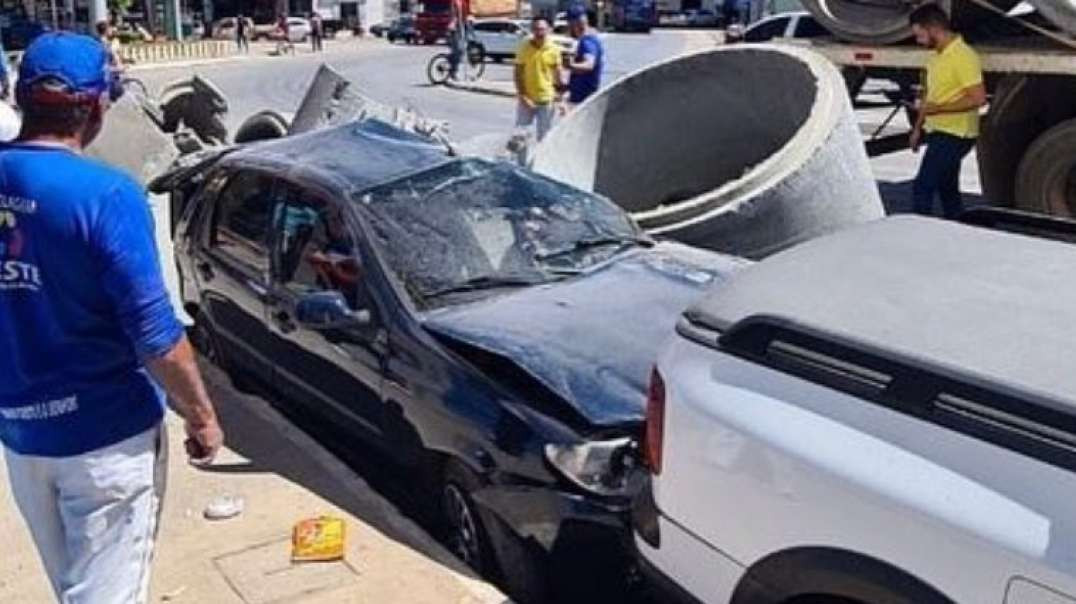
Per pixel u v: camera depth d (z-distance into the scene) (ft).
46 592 12.84
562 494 12.19
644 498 10.13
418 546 13.69
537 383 13.07
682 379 9.42
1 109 16.12
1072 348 7.91
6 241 8.41
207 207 20.90
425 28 165.37
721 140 29.94
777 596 8.49
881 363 8.05
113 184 8.40
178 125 45.11
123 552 9.28
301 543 13.43
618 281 15.74
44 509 9.36
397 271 15.49
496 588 13.17
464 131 61.67
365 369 15.40
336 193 16.94
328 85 37.27
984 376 7.55
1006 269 9.63
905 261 9.98
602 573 12.09
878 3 30.35
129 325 8.54
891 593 7.54
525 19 153.38
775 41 33.53
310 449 16.67
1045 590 6.69
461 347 14.05
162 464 9.59
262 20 207.51
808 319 8.80
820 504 8.01
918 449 7.59
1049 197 28.60
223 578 12.82
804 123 24.72
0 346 8.74
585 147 29.55
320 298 15.67
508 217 16.83
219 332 20.24
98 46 8.82
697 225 22.43
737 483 8.71
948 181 28.89
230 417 18.10
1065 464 6.89
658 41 155.43
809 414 8.31
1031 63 27.27
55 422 8.84
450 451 13.57
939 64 28.09
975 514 7.11
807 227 23.26
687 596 9.47
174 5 173.27
